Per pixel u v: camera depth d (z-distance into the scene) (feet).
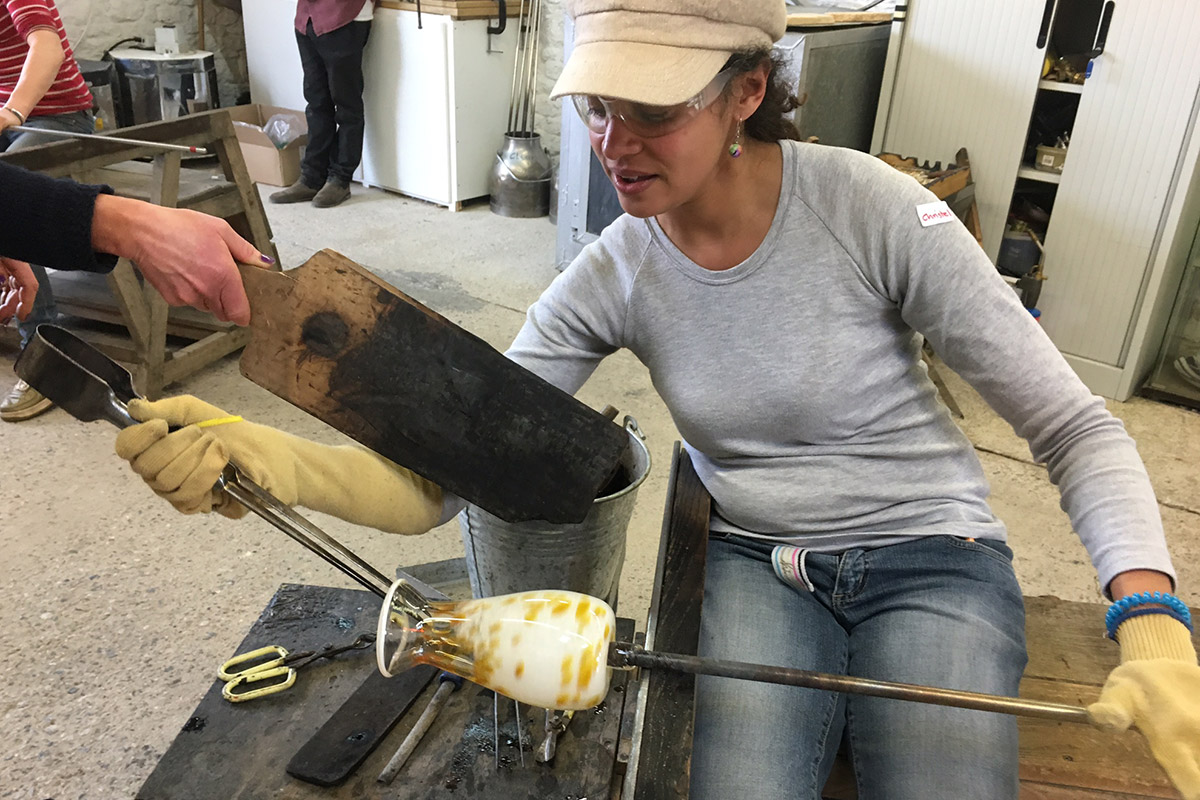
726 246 3.82
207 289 3.24
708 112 3.33
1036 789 4.04
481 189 15.52
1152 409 9.69
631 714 4.56
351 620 5.09
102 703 5.65
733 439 4.07
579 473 3.59
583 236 12.35
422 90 14.58
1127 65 8.70
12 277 4.42
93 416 3.03
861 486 3.97
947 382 10.03
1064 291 9.78
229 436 3.18
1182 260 9.53
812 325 3.78
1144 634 3.06
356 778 4.09
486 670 3.29
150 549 7.00
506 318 11.18
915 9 9.68
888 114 10.23
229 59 17.74
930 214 3.60
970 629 3.65
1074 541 7.59
